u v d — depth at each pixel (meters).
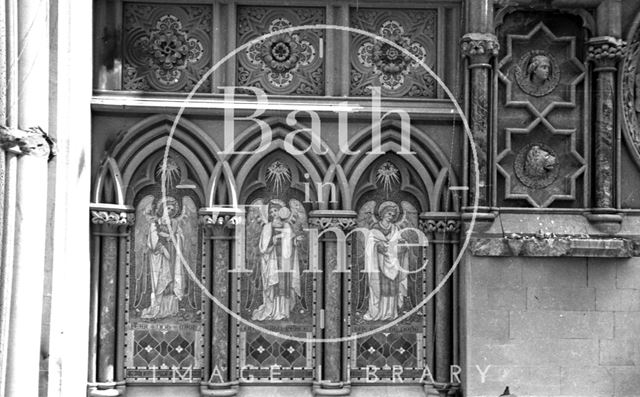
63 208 5.54
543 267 5.99
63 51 5.51
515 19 6.11
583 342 5.98
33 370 5.22
